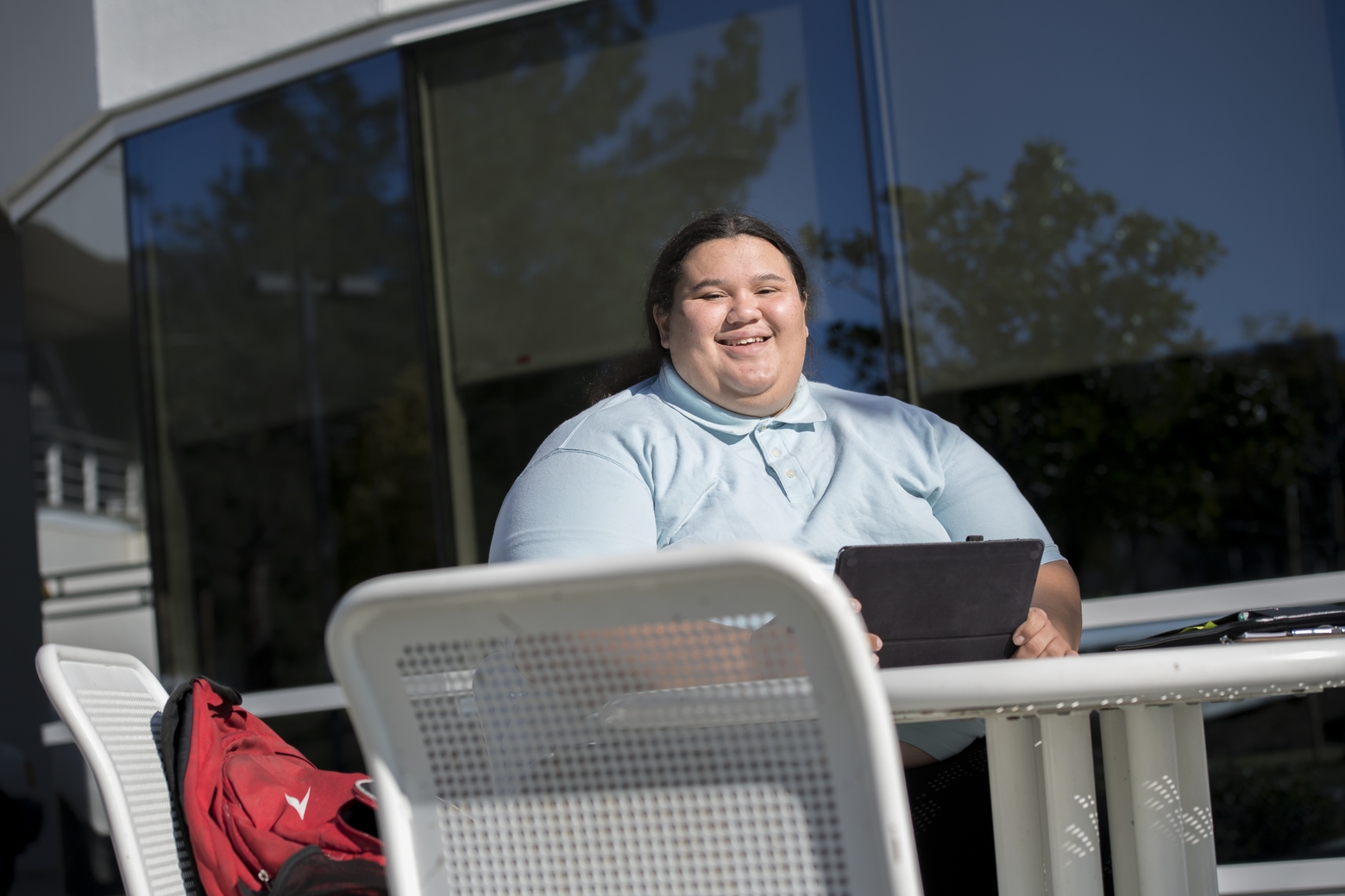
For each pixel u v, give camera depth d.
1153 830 1.13
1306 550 2.91
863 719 0.72
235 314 4.02
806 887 0.76
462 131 3.67
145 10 3.93
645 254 3.53
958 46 3.21
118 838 1.03
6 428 5.15
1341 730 2.71
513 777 0.81
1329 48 2.97
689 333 1.61
